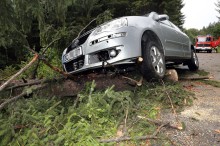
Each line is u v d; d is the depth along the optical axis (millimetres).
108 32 3766
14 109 3047
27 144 2314
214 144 2293
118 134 2541
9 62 8883
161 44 4520
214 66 8516
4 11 3881
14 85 4059
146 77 3963
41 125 2633
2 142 2420
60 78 4086
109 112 2832
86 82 3975
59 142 2232
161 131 2564
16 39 4637
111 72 4066
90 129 2426
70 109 2887
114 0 16328
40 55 3635
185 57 6051
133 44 3693
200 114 3035
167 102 3354
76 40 4453
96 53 3879
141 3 19828
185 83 4812
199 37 25750
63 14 4715
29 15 4230
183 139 2402
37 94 4008
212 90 4234
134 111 3016
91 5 12953
